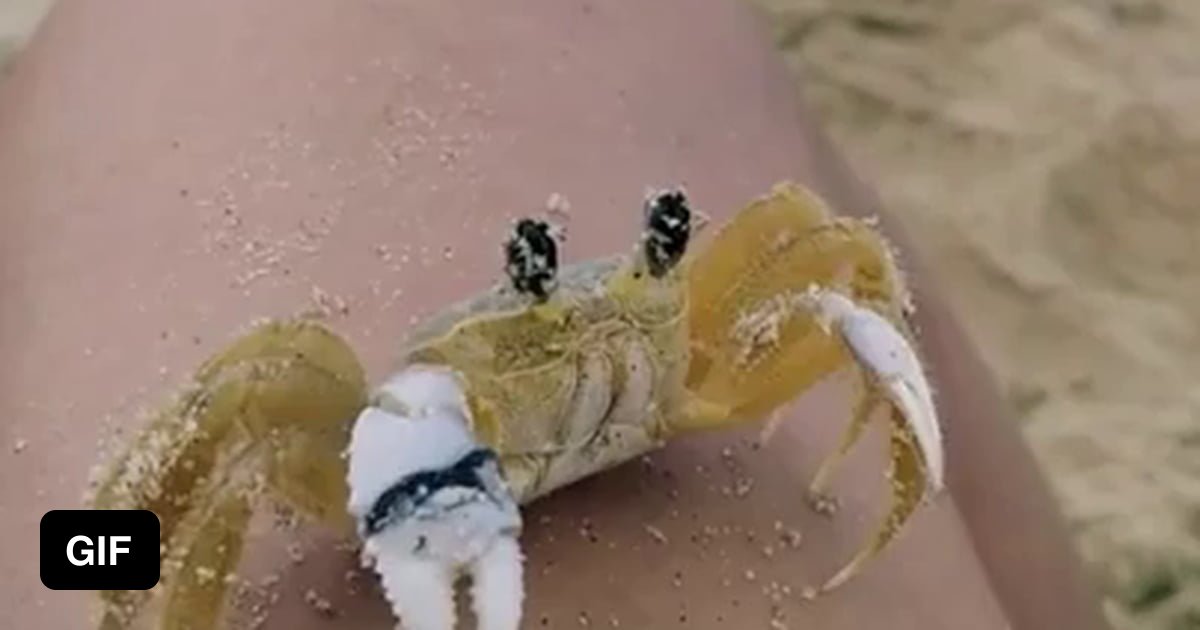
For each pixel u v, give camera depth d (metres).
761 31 0.26
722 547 0.19
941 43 0.40
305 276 0.20
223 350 0.17
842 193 0.24
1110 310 0.35
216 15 0.24
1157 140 0.38
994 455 0.24
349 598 0.18
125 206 0.22
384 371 0.19
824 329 0.18
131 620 0.17
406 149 0.22
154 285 0.20
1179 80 0.39
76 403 0.20
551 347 0.17
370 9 0.24
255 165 0.22
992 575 0.21
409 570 0.15
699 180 0.22
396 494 0.16
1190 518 0.32
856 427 0.19
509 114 0.23
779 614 0.18
